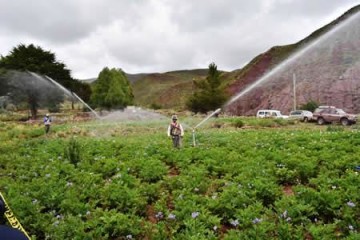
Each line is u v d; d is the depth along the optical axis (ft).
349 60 286.66
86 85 369.09
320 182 32.89
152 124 144.05
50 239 23.13
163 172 39.78
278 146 56.18
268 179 33.71
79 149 50.06
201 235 22.02
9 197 29.37
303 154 44.65
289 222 24.38
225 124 129.08
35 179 36.11
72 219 24.52
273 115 173.27
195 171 37.65
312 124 137.90
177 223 24.77
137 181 34.53
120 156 49.39
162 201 29.45
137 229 24.04
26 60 245.04
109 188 31.04
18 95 239.09
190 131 103.65
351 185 30.48
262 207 26.58
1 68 238.68
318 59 307.37
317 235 22.31
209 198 28.71
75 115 245.04
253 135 78.13
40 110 285.23
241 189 30.07
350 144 52.54
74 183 34.81
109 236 24.11
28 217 24.91
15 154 55.21
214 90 226.58
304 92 283.18
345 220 24.27
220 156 46.09
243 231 23.79
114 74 325.42
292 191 33.42
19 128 133.80
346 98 258.78
